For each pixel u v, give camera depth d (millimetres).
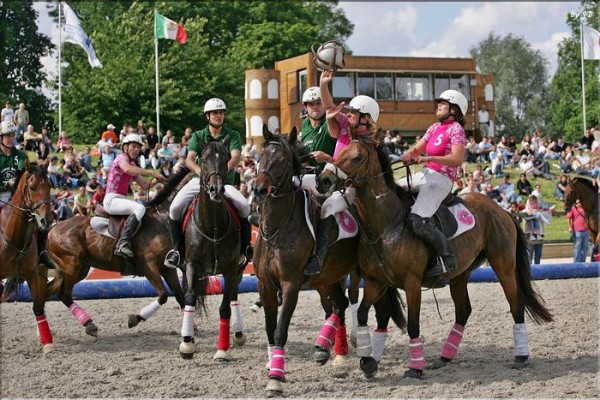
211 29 45000
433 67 32531
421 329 9797
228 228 8008
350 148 6812
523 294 7926
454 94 7285
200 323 10680
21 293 12602
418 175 7316
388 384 6957
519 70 62188
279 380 6625
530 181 26031
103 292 12867
